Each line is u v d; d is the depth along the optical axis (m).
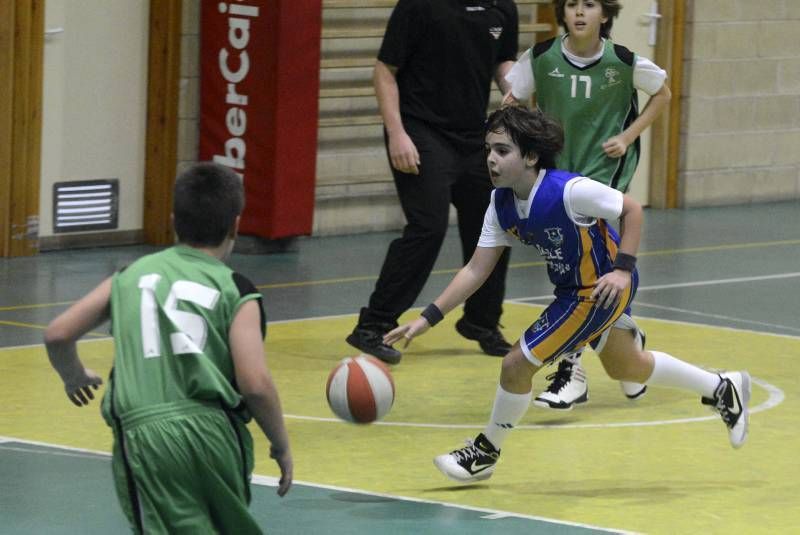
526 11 23.69
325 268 19.55
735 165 26.62
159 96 20.41
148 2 20.31
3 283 17.70
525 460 10.70
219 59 20.27
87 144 20.09
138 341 6.47
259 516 9.13
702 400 10.66
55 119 19.73
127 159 20.53
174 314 6.46
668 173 25.88
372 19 21.88
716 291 18.42
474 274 9.84
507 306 17.25
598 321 9.91
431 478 10.18
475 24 13.80
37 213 19.53
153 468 6.33
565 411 12.26
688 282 19.03
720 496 9.84
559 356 9.94
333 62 21.20
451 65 13.75
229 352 6.49
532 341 9.73
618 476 10.30
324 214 21.97
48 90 19.58
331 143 21.78
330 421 11.78
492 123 9.77
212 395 6.41
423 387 13.05
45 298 16.88
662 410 12.36
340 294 17.72
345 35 21.27
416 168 13.67
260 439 11.16
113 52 20.12
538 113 9.75
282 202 20.17
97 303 6.64
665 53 25.52
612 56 12.40
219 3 20.11
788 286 18.91
